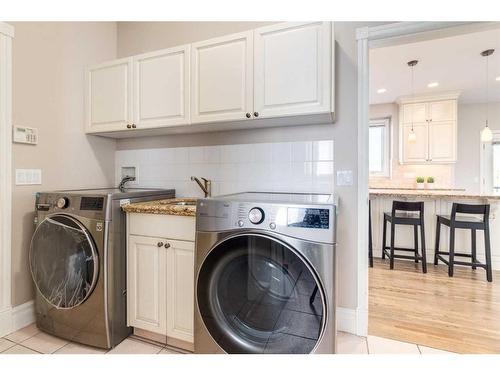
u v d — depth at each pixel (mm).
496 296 2543
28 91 1928
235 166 2189
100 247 1646
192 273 1588
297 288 1231
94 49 2393
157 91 2016
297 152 2012
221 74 1820
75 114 2250
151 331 1712
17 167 1872
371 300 2463
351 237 1884
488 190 5453
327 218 1182
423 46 3172
